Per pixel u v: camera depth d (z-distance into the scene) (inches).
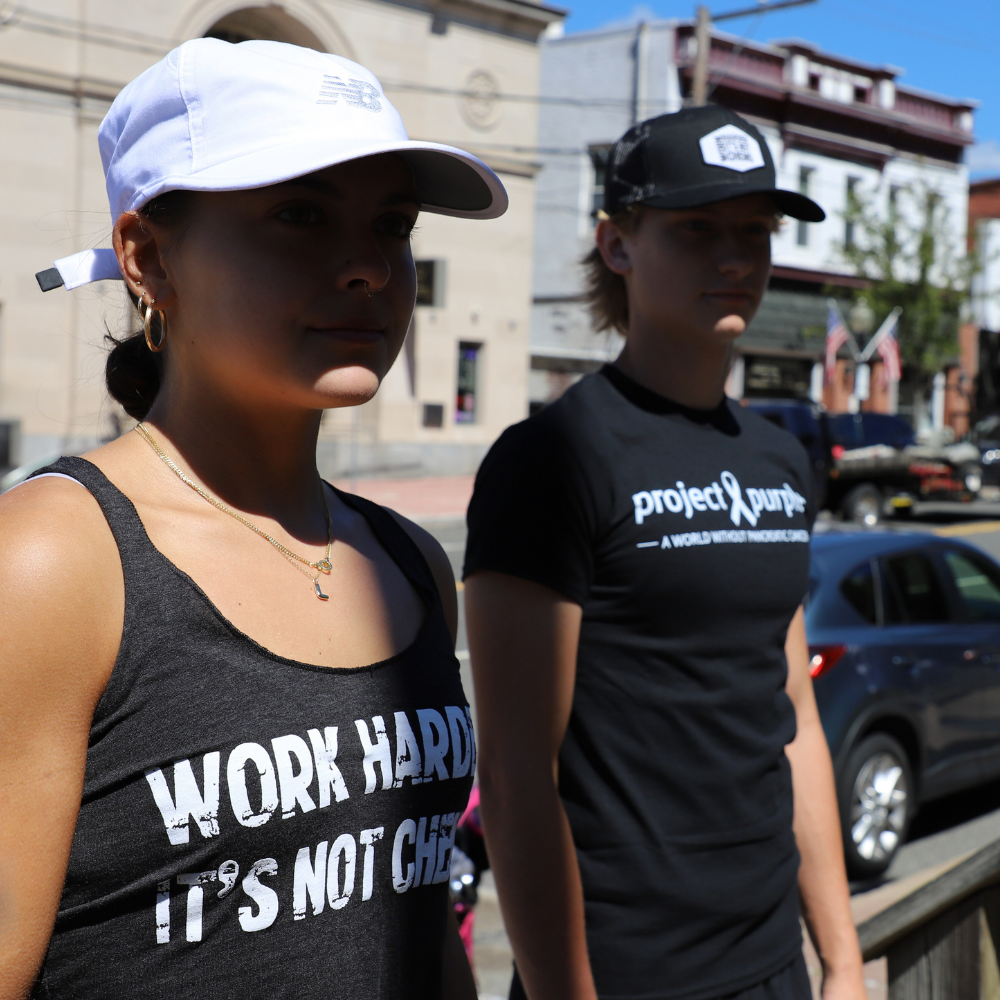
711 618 70.6
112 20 643.5
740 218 76.8
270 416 46.4
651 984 67.2
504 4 813.2
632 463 71.2
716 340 75.6
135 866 39.0
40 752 37.0
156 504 44.1
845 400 1057.5
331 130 44.8
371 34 759.1
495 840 65.8
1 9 606.9
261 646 42.9
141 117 45.2
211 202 44.1
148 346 49.8
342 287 45.0
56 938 38.6
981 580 225.6
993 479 879.1
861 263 1007.6
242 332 44.2
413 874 46.1
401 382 805.9
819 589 199.9
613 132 972.6
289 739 42.1
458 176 52.4
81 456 43.8
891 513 750.5
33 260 626.2
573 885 65.0
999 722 217.0
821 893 78.5
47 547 38.4
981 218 1185.4
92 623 38.8
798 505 78.9
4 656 36.5
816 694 188.5
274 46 46.2
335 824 42.9
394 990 45.1
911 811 199.8
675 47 942.4
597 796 68.7
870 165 1069.8
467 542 71.5
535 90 847.7
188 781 39.7
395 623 49.4
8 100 613.6
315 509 50.1
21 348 620.1
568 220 997.2
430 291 794.2
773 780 73.4
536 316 1017.5
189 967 39.7
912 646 202.5
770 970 70.4
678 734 69.4
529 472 68.4
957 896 68.4
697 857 68.7
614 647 69.4
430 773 47.0
